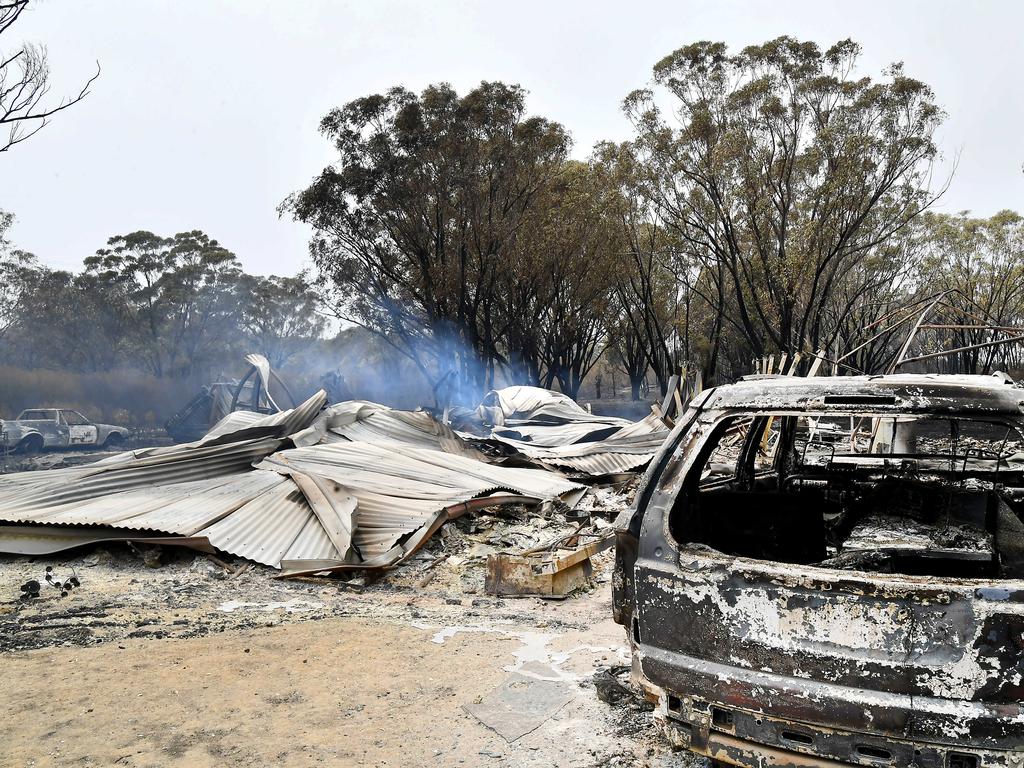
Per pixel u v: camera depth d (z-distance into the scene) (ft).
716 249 120.06
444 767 12.84
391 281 140.15
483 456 45.62
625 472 45.39
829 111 108.99
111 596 23.06
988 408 10.41
